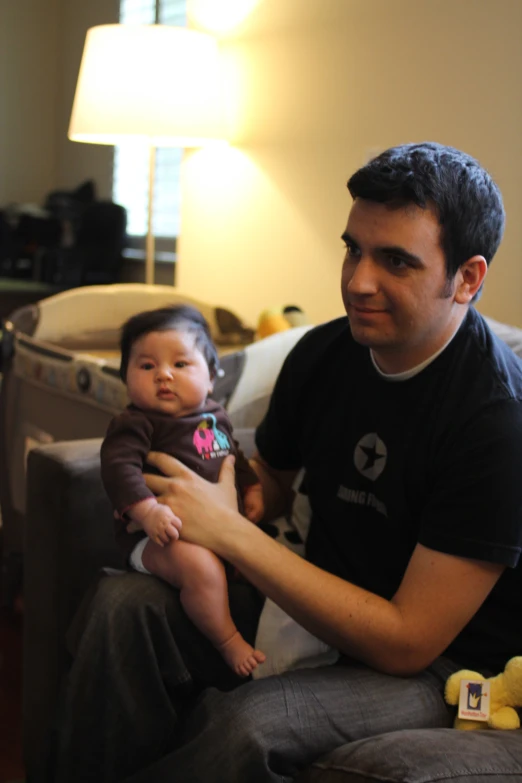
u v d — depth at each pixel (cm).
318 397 131
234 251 266
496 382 109
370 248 106
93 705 117
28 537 150
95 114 240
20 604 231
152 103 235
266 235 254
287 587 111
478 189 105
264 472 146
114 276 575
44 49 720
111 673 116
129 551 125
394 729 107
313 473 130
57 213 641
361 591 110
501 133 190
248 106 256
